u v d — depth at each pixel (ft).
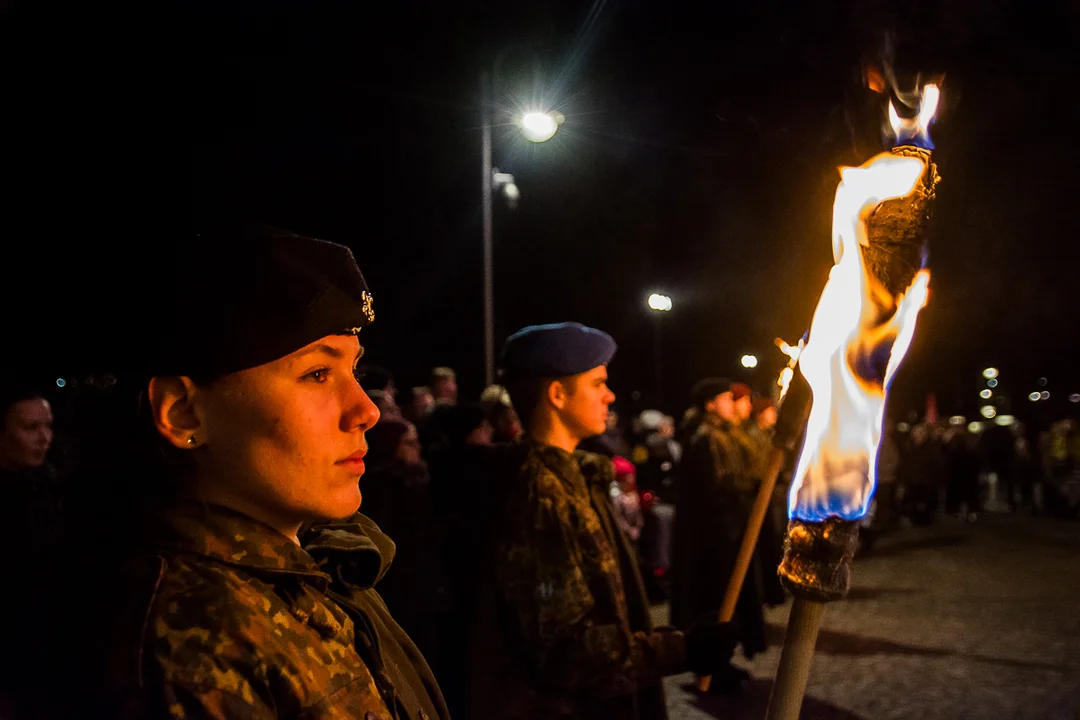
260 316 2.84
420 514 10.52
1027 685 15.65
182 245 2.93
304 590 3.00
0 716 2.64
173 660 2.55
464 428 12.51
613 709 6.40
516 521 6.49
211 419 2.94
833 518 3.24
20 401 8.62
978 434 55.88
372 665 3.23
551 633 6.17
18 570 2.92
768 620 21.63
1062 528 39.96
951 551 32.65
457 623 6.88
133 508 2.93
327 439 3.01
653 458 24.98
